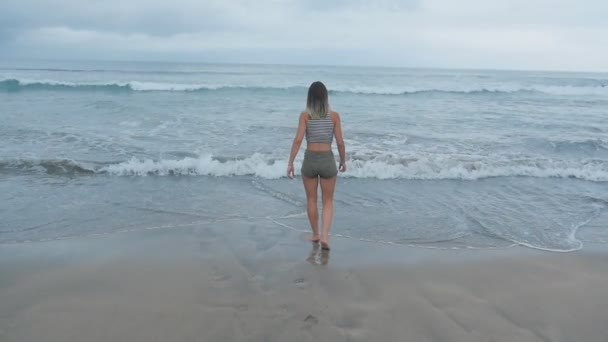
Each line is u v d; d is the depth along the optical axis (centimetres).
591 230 522
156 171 763
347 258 420
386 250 445
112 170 758
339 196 649
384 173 777
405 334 286
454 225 530
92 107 1551
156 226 506
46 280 359
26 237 465
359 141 1056
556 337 288
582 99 2427
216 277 371
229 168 775
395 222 538
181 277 369
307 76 4022
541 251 450
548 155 956
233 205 596
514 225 533
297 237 477
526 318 312
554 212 590
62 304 319
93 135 1059
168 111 1521
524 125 1380
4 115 1324
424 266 404
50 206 576
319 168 439
